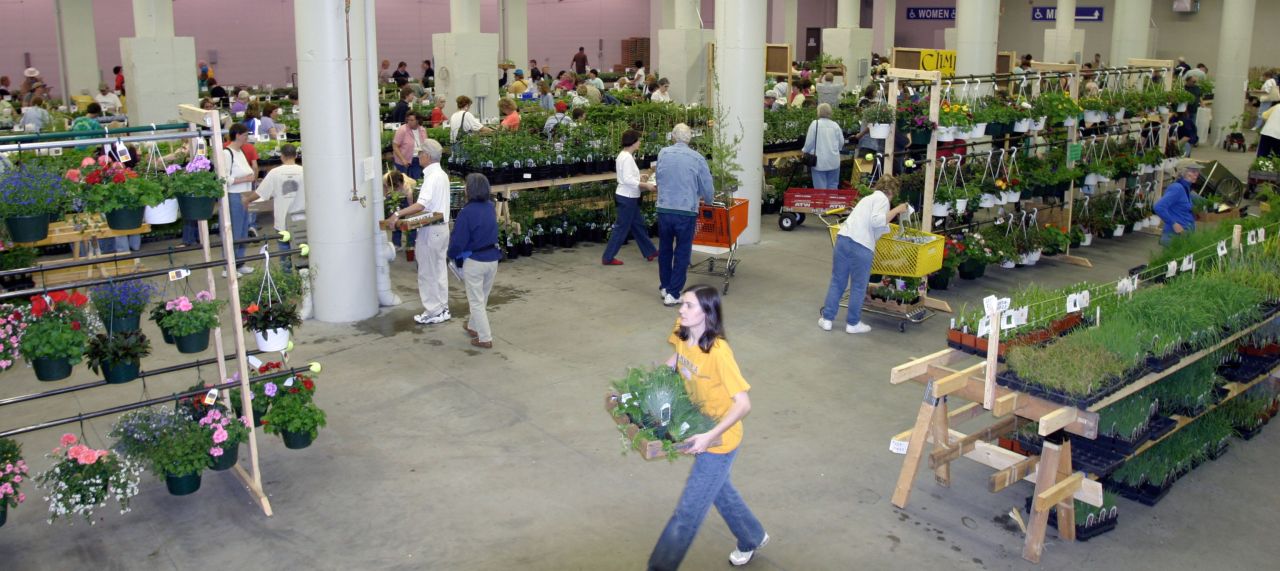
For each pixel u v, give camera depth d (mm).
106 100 18500
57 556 4719
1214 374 5621
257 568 4613
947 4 35312
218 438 4980
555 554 4734
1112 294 5738
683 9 20766
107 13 25281
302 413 5332
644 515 5129
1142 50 18562
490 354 7578
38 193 4621
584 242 11578
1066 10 24828
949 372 5227
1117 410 4914
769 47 18391
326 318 8273
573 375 7145
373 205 8508
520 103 17828
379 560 4680
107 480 4809
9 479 4625
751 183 11266
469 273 7480
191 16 26484
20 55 24094
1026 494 5426
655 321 8453
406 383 6945
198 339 5059
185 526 5004
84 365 7281
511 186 10445
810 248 11312
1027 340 5242
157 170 5066
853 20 25000
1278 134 14078
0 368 4680
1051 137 10484
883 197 7785
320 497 5301
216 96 21375
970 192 8828
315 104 7809
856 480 5543
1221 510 5293
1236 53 20391
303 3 7605
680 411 4121
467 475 5566
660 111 12891
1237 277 6070
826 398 6766
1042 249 10516
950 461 5297
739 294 9320
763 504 5246
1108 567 4703
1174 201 9555
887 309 8516
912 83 13398
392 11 29953
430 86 25047
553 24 33469
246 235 9602
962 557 4766
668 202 8555
